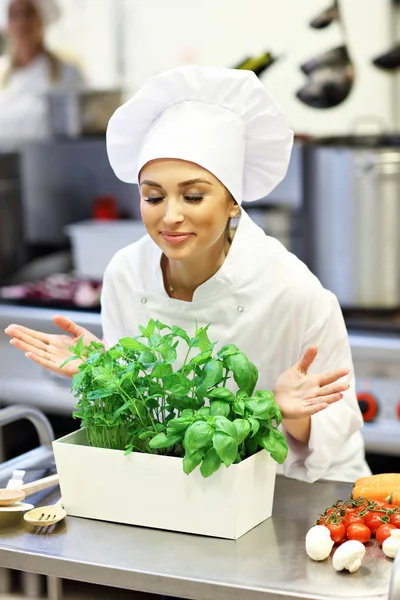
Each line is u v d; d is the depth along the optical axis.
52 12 3.90
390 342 2.96
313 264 3.26
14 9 3.92
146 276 1.84
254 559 1.39
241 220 1.82
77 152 4.03
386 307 3.18
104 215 3.88
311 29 3.35
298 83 3.64
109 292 1.90
